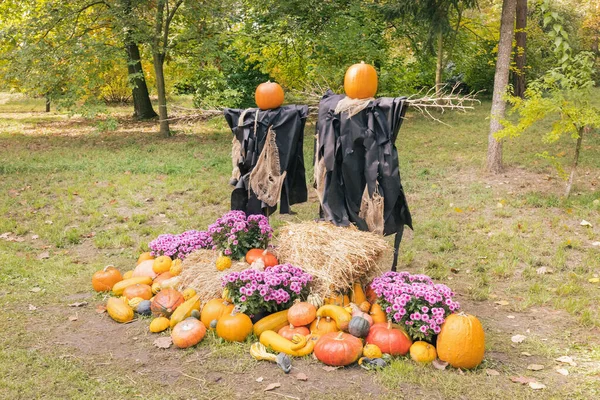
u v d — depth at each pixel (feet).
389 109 15.66
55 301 18.28
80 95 48.24
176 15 53.01
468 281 20.38
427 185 33.35
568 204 28.27
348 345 13.85
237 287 15.55
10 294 18.72
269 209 19.02
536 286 19.34
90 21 52.65
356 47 54.75
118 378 13.43
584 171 35.27
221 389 12.98
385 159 15.84
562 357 14.35
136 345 15.17
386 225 16.72
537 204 28.63
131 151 44.86
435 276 20.68
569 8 91.66
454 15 67.82
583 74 27.99
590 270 20.89
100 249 23.70
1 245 23.49
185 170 37.22
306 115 17.72
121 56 47.80
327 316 15.15
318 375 13.60
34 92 49.29
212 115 18.52
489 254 22.54
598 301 18.30
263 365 14.10
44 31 51.13
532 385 13.02
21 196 30.81
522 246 23.27
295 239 16.75
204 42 49.24
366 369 13.83
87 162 40.16
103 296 18.65
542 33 78.95
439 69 64.90
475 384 13.14
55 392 12.76
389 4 56.95
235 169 18.37
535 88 28.78
